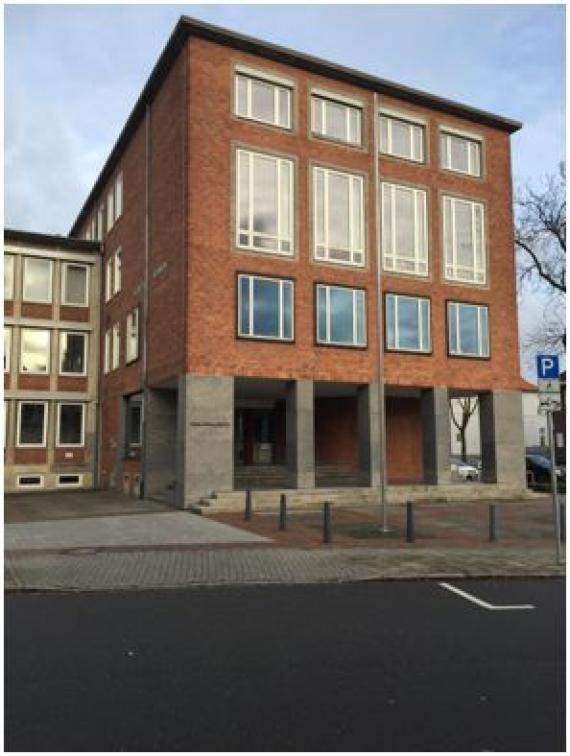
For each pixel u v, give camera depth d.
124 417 26.84
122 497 24.38
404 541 13.91
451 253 25.92
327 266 23.08
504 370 26.50
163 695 5.26
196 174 21.02
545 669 5.95
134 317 25.80
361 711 4.93
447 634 7.16
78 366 30.84
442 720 4.77
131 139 27.33
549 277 32.28
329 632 7.21
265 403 29.80
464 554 12.31
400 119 25.42
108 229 30.75
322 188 23.36
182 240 20.94
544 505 22.20
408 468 29.34
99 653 6.41
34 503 22.06
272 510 19.66
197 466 20.03
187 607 8.44
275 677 5.70
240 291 21.36
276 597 9.05
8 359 29.31
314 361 22.42
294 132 22.95
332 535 14.65
